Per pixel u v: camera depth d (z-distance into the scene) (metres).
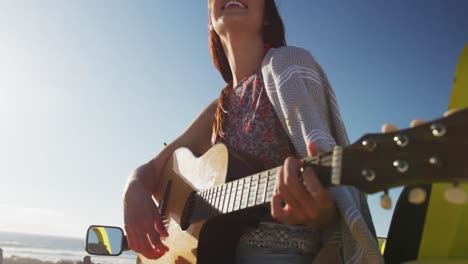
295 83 2.07
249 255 1.99
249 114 2.34
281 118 2.12
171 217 2.53
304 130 1.96
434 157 1.10
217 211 2.02
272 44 2.70
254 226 1.96
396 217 1.70
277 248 1.95
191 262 2.19
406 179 1.16
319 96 2.09
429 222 1.41
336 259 1.74
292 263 1.93
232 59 2.66
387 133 1.21
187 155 2.64
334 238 1.73
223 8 2.67
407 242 1.62
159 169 2.94
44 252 94.88
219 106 2.51
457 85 1.40
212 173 2.28
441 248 1.37
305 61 2.15
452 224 1.35
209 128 3.03
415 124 1.16
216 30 2.72
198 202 2.23
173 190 2.64
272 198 1.54
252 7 2.59
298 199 1.47
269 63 2.24
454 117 1.06
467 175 1.05
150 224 2.50
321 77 2.17
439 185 1.39
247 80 2.44
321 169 1.38
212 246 2.07
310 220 1.63
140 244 2.48
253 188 1.79
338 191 1.62
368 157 1.25
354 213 1.58
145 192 2.64
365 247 1.56
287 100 2.05
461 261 1.24
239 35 2.60
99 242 3.04
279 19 2.68
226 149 2.23
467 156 1.05
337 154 1.33
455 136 1.06
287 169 1.45
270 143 2.22
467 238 1.33
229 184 1.98
